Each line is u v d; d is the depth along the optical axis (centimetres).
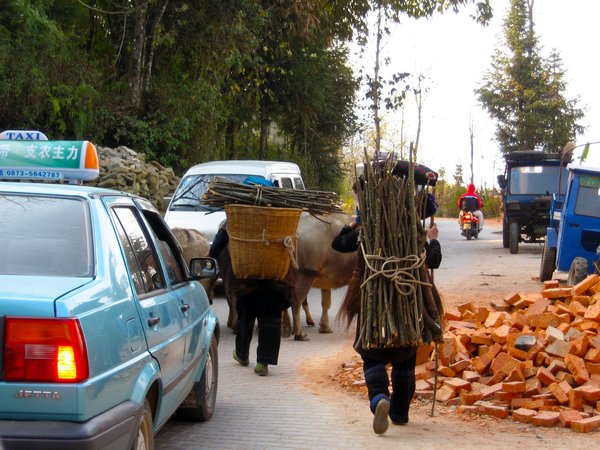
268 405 746
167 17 2539
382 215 611
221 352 1015
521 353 779
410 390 662
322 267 1089
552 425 665
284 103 3425
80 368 376
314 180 3675
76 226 450
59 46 2147
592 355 747
